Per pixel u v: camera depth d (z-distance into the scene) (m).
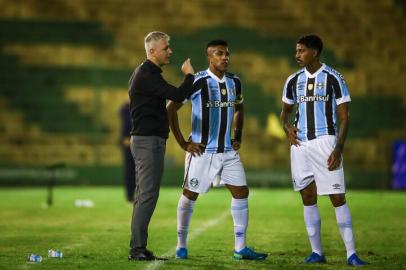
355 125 78.12
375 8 81.88
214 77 25.05
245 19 81.31
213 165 25.05
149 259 24.55
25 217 42.44
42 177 73.06
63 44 79.19
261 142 76.94
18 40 79.00
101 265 23.64
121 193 63.28
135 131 24.39
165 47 24.31
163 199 56.31
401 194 65.00
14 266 23.70
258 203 53.28
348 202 54.91
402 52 80.56
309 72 24.23
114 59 79.06
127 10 80.69
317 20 81.50
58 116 77.38
